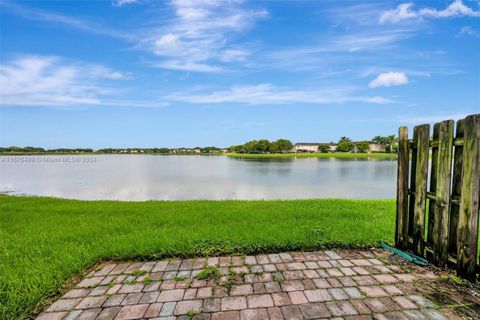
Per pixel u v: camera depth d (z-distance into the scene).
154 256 3.59
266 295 2.70
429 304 2.53
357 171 29.95
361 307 2.48
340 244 3.97
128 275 3.14
